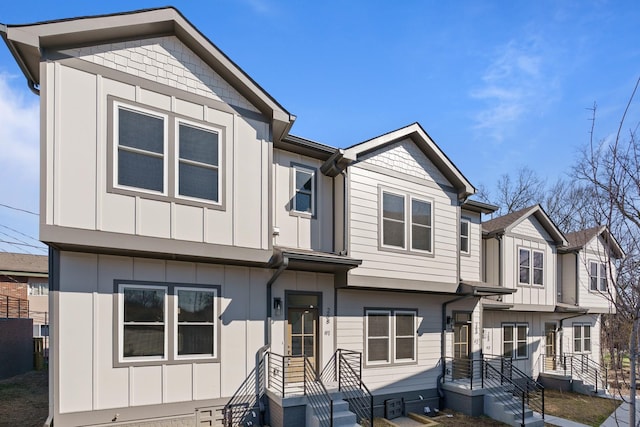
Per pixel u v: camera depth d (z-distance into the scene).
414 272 10.94
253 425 8.29
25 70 7.03
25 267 21.00
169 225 7.41
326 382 9.72
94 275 7.15
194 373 7.85
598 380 16.02
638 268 4.17
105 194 6.88
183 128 7.80
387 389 10.77
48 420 6.55
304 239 10.05
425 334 11.89
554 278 16.92
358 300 10.68
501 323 15.27
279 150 10.02
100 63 7.11
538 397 13.94
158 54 7.71
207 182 7.92
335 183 10.58
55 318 6.73
